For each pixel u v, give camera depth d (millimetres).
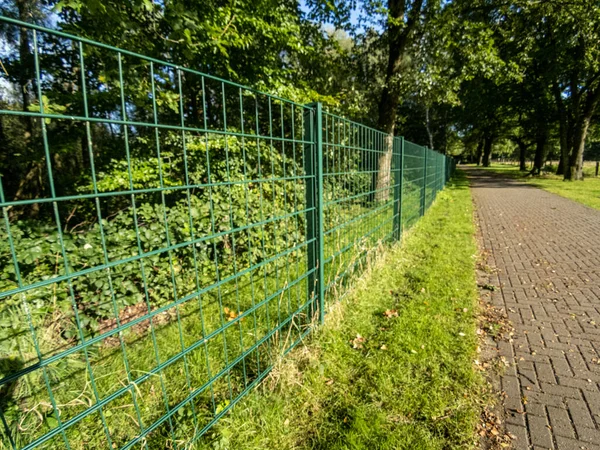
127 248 3154
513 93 18984
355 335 2758
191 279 3666
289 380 2143
